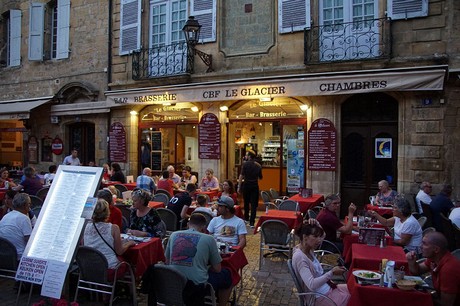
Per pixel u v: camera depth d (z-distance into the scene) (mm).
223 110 11305
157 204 8156
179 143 12289
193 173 12000
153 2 12625
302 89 9367
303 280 3895
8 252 4922
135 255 4906
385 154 9594
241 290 5582
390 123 9531
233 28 11250
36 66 15133
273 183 11242
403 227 5539
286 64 10477
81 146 14352
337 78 9023
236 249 5035
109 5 13336
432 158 8898
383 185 8078
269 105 10969
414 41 9133
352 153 9930
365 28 9648
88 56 13844
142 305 4980
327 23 10117
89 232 4793
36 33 14906
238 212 8273
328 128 9891
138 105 12773
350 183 9938
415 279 3824
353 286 3773
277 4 10641
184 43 11820
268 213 7359
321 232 4078
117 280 4887
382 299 3547
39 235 3590
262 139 11383
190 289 3891
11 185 9875
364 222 5938
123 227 6633
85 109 13500
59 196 3668
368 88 8734
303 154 10617
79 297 5176
